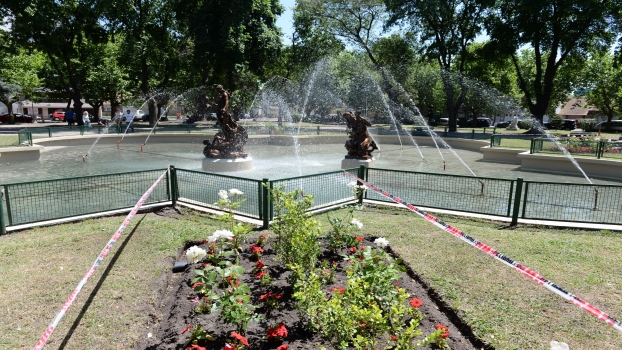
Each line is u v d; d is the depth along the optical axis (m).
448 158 18.48
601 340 3.84
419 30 35.91
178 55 35.38
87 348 3.73
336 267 5.15
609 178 13.48
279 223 5.34
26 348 3.70
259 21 35.31
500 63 33.69
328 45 41.72
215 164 12.58
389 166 15.69
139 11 31.94
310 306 3.54
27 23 28.00
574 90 45.03
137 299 4.61
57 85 43.41
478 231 6.93
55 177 12.47
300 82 43.34
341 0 35.03
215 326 3.98
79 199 8.98
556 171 14.87
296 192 5.62
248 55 35.47
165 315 4.35
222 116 12.77
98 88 43.44
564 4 26.25
